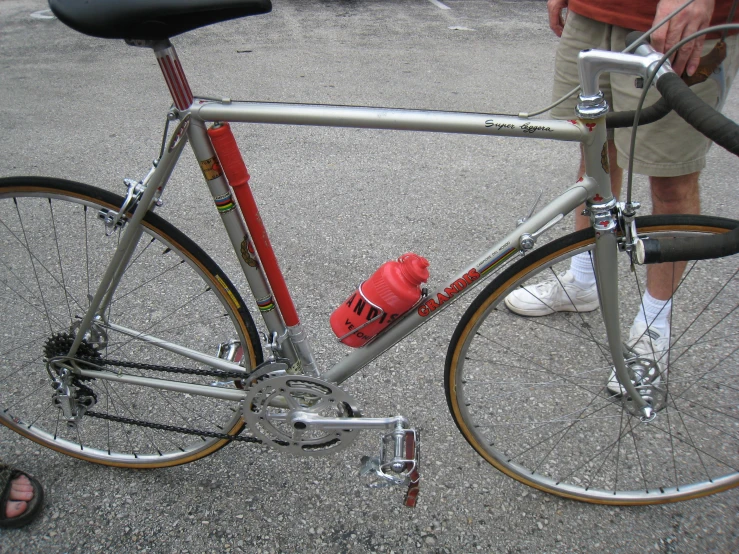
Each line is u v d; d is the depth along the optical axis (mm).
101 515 1682
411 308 1383
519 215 2984
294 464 1817
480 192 3188
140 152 3584
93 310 1474
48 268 2623
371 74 4797
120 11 1029
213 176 1263
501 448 1869
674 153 1666
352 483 1761
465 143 3723
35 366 2145
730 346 2170
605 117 1166
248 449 1865
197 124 1204
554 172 3373
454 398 1594
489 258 1312
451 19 6375
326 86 4539
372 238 2826
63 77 4793
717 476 1676
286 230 2887
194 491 1747
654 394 1514
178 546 1602
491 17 6453
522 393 2055
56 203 3051
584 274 2205
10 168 3391
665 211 1850
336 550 1590
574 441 1895
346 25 6188
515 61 5109
